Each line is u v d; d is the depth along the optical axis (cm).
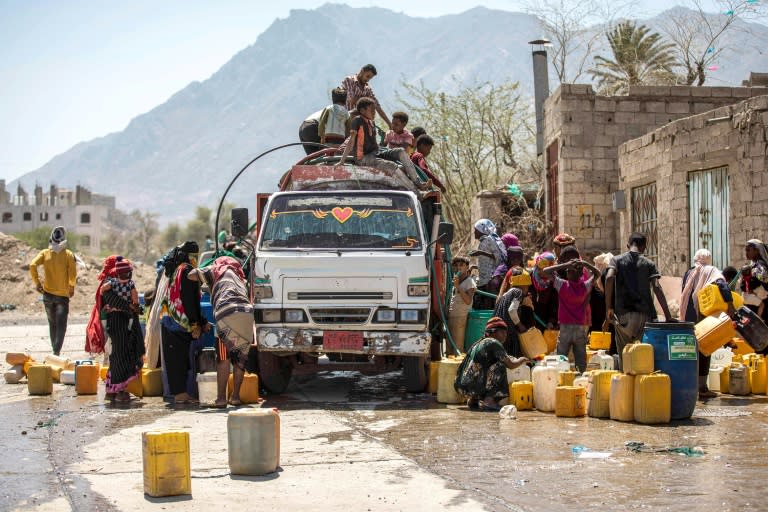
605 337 1344
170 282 1080
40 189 15962
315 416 968
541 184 3031
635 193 2219
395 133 1383
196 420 944
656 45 3781
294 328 1089
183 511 584
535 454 744
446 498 605
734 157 1647
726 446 771
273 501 606
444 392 1069
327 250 1101
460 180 3803
